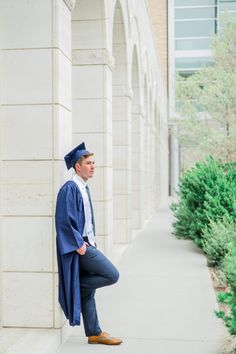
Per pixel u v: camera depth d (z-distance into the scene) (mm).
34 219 5785
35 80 5781
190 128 23078
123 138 13211
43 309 5762
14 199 5809
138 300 7621
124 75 12859
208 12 46312
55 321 5727
